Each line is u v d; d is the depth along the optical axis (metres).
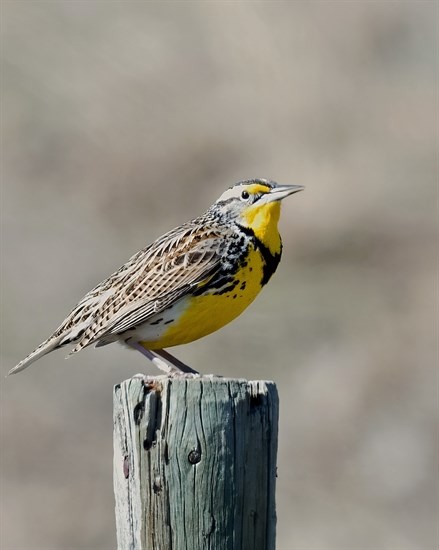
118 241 17.66
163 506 5.82
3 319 16.16
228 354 15.35
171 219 17.84
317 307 16.09
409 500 13.74
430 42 19.75
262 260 7.64
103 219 17.95
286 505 13.55
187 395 5.86
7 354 15.62
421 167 17.78
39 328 16.17
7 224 17.70
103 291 7.80
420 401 15.04
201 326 7.64
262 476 5.88
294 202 17.05
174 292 7.48
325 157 17.97
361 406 14.94
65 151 18.67
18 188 18.38
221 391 5.86
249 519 5.85
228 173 18.05
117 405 6.00
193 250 7.52
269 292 16.14
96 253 17.41
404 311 16.23
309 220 16.89
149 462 5.83
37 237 17.58
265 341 15.55
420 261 16.84
